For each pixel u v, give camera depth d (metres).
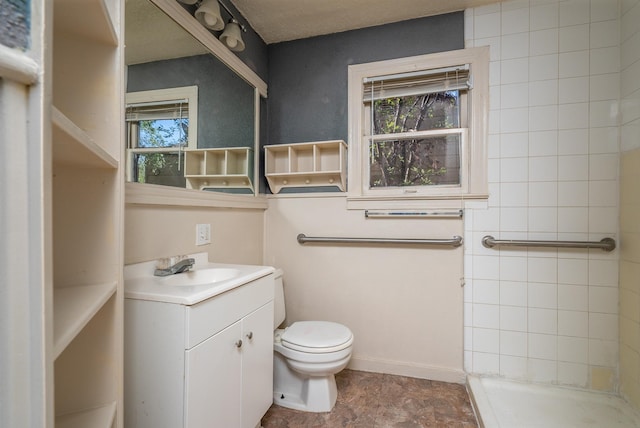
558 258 1.77
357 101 2.09
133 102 1.21
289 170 2.09
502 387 1.76
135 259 1.22
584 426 1.45
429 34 1.97
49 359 0.41
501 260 1.85
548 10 1.78
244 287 1.24
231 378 1.15
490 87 1.86
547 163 1.78
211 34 1.62
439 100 2.00
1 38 0.36
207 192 1.61
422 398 1.73
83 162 0.77
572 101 1.75
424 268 1.97
